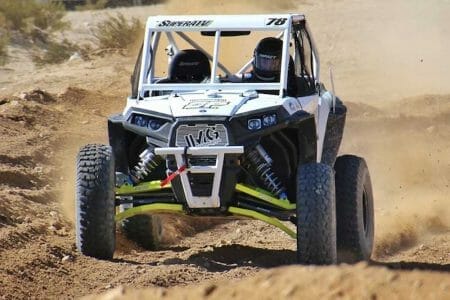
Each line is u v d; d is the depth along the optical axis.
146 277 18.91
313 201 19.11
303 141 20.56
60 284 18.70
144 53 22.20
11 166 30.31
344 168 21.17
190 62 22.41
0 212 23.62
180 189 20.02
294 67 21.95
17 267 19.14
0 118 37.62
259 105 20.19
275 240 25.05
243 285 15.91
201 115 19.77
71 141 35.72
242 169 20.28
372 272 16.16
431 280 15.73
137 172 20.58
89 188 19.92
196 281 19.00
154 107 20.42
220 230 26.45
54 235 22.86
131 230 22.97
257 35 41.69
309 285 15.74
